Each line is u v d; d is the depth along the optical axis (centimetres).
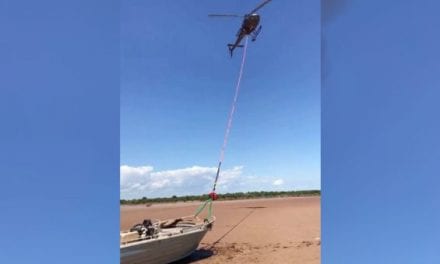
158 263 796
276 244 1120
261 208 2588
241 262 905
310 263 880
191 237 865
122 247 678
